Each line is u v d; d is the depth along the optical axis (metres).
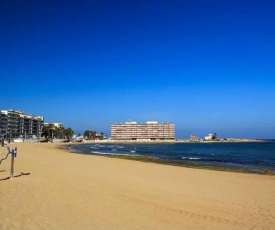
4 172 21.62
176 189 18.53
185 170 30.66
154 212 11.97
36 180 18.14
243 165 43.28
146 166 34.19
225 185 20.89
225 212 13.02
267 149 116.81
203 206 14.01
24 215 10.02
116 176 23.75
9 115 171.50
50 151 69.56
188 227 10.20
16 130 179.38
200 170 31.11
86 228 9.17
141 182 20.84
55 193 14.22
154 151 94.25
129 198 14.49
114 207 12.20
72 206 11.82
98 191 15.68
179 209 12.95
